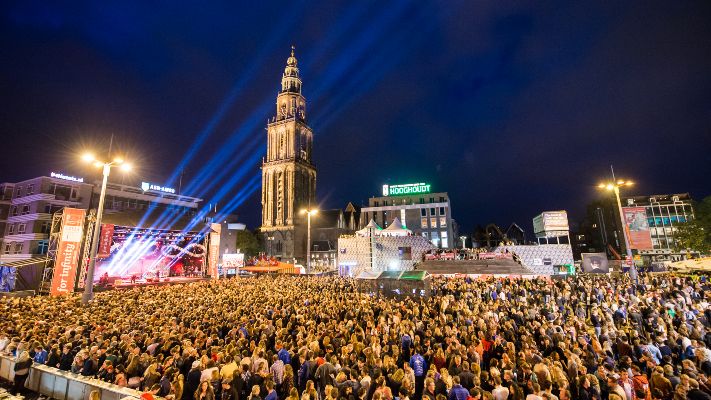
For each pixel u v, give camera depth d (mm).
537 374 8836
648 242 69062
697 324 13656
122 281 41188
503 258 47688
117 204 73125
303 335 13133
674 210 75562
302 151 103812
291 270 53062
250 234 90062
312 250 93125
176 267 57750
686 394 7406
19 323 14930
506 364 9531
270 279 39562
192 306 19703
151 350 11562
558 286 27688
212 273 49031
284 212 94062
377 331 13469
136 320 15648
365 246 60656
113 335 13203
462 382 9078
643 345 11250
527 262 51969
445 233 88188
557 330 13164
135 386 9656
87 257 34125
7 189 66250
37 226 60125
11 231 63500
